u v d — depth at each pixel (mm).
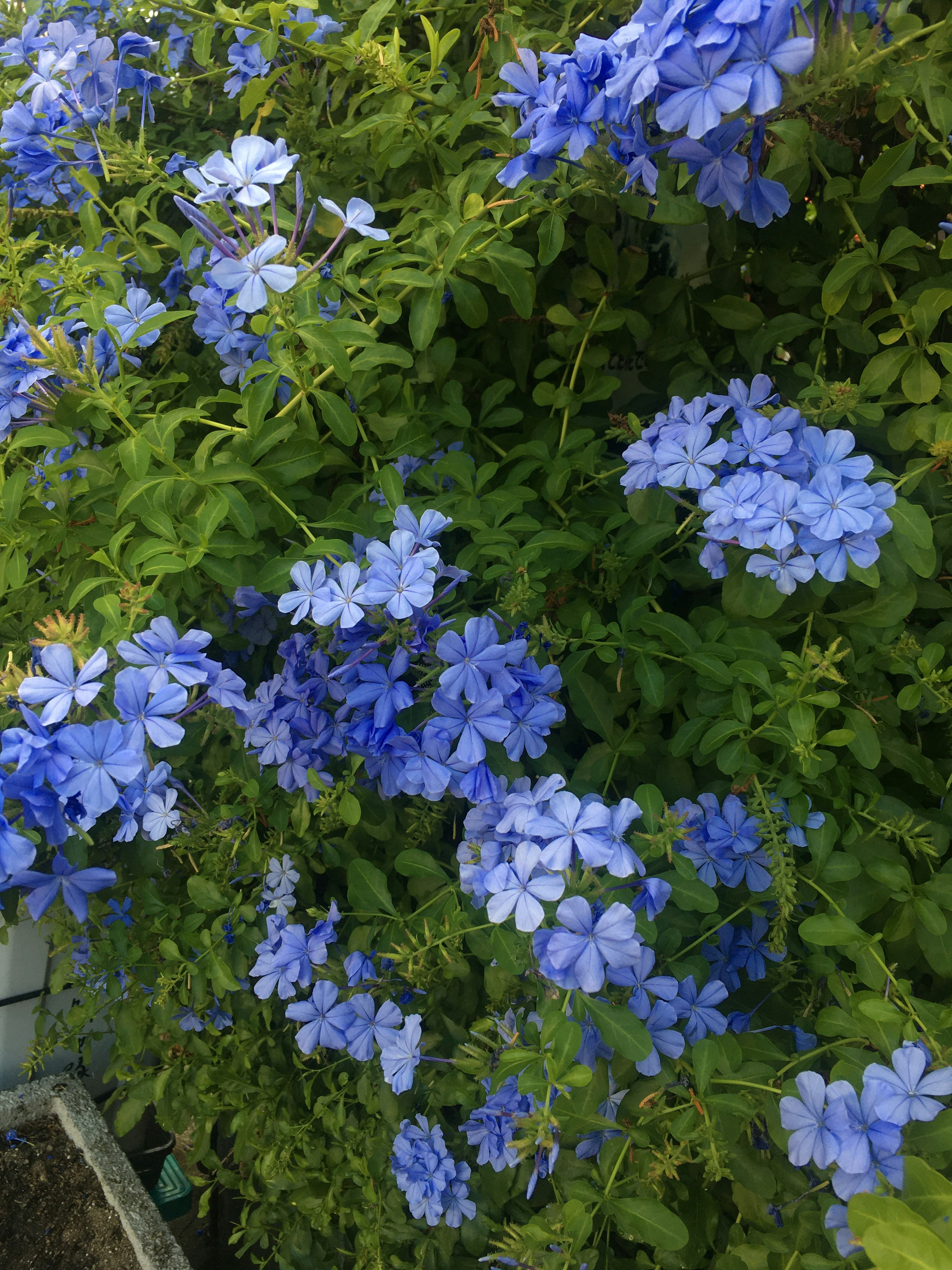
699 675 388
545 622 381
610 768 405
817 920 346
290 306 356
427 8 468
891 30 348
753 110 273
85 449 407
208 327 409
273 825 450
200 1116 514
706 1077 322
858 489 334
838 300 417
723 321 459
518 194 402
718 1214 364
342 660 371
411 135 443
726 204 326
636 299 490
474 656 323
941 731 423
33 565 442
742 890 394
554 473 445
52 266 430
